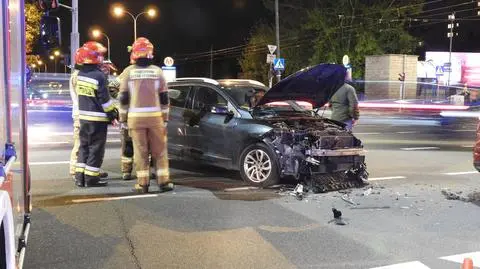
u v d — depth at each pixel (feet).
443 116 97.50
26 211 13.53
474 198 24.97
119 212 21.39
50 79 102.73
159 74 24.27
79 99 25.32
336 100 32.22
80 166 25.91
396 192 26.11
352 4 144.56
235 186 26.61
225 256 16.51
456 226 20.26
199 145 28.43
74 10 75.51
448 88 130.11
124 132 27.17
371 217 21.36
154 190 25.48
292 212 21.85
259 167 26.17
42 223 19.69
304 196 24.71
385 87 121.80
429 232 19.43
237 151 26.86
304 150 25.29
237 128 26.66
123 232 18.78
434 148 45.21
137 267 15.47
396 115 99.66
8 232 9.34
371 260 16.37
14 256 9.95
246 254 16.72
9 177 9.87
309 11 153.38
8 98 10.34
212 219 20.58
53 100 100.58
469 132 63.05
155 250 16.96
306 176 25.73
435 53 156.66
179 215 21.08
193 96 29.22
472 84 155.02
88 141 25.64
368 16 143.84
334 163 26.17
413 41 146.51
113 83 28.99
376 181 29.07
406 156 39.63
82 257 16.21
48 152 37.63
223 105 28.14
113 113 25.64
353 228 19.77
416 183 28.60
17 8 11.99
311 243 17.92
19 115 12.27
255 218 20.84
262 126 25.88
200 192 25.20
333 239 18.39
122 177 28.50
